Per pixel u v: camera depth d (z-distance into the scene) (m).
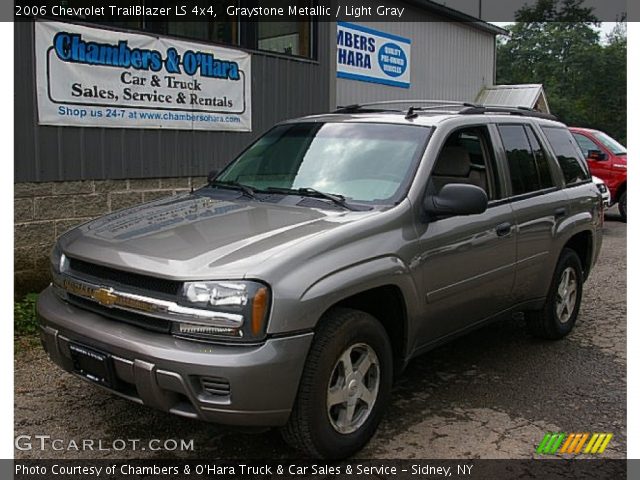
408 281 3.87
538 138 5.61
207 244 3.46
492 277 4.67
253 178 4.77
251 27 9.23
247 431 3.26
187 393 3.09
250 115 9.19
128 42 7.41
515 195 5.04
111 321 3.44
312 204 4.12
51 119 6.73
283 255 3.26
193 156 8.35
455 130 4.62
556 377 4.97
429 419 4.20
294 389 3.19
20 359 5.04
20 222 6.60
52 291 3.95
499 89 18.53
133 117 7.56
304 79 10.13
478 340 5.89
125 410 4.21
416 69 15.12
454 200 4.00
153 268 3.26
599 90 49.16
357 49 13.00
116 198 7.48
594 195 6.18
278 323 3.12
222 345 3.10
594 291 7.88
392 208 3.94
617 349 5.67
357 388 3.61
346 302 3.70
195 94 8.30
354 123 4.80
